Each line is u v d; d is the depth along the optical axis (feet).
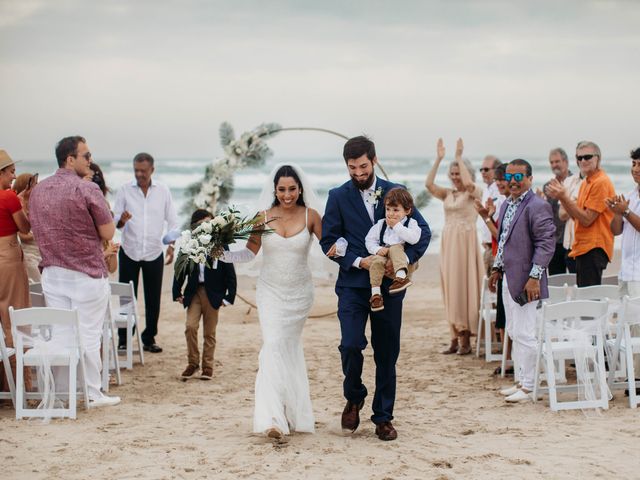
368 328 38.29
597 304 22.57
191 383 26.89
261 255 21.06
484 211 28.50
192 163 205.67
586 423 21.08
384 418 19.60
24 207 27.53
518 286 23.40
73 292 22.98
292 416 20.06
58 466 17.63
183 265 20.54
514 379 26.09
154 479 16.76
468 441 19.47
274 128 40.52
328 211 19.26
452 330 31.37
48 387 22.04
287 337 19.97
